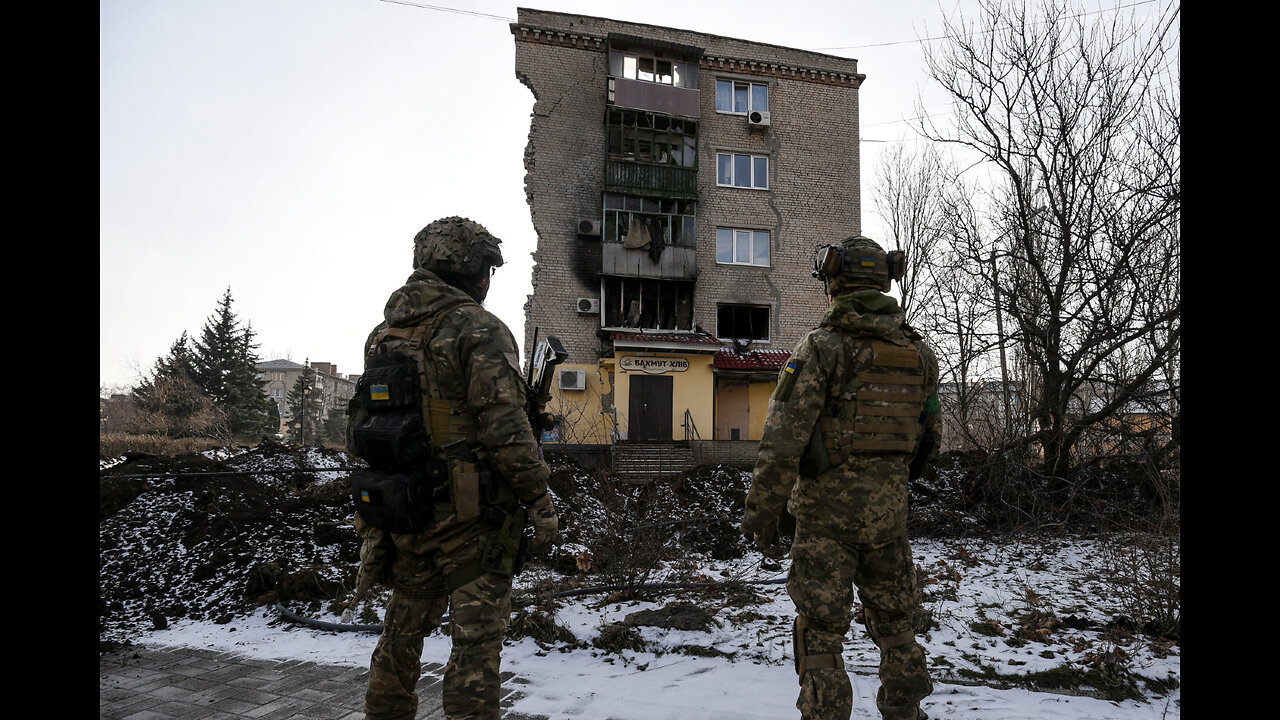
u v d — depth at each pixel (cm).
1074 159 993
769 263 2344
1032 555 742
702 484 1265
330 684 379
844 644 417
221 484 877
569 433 2086
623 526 575
